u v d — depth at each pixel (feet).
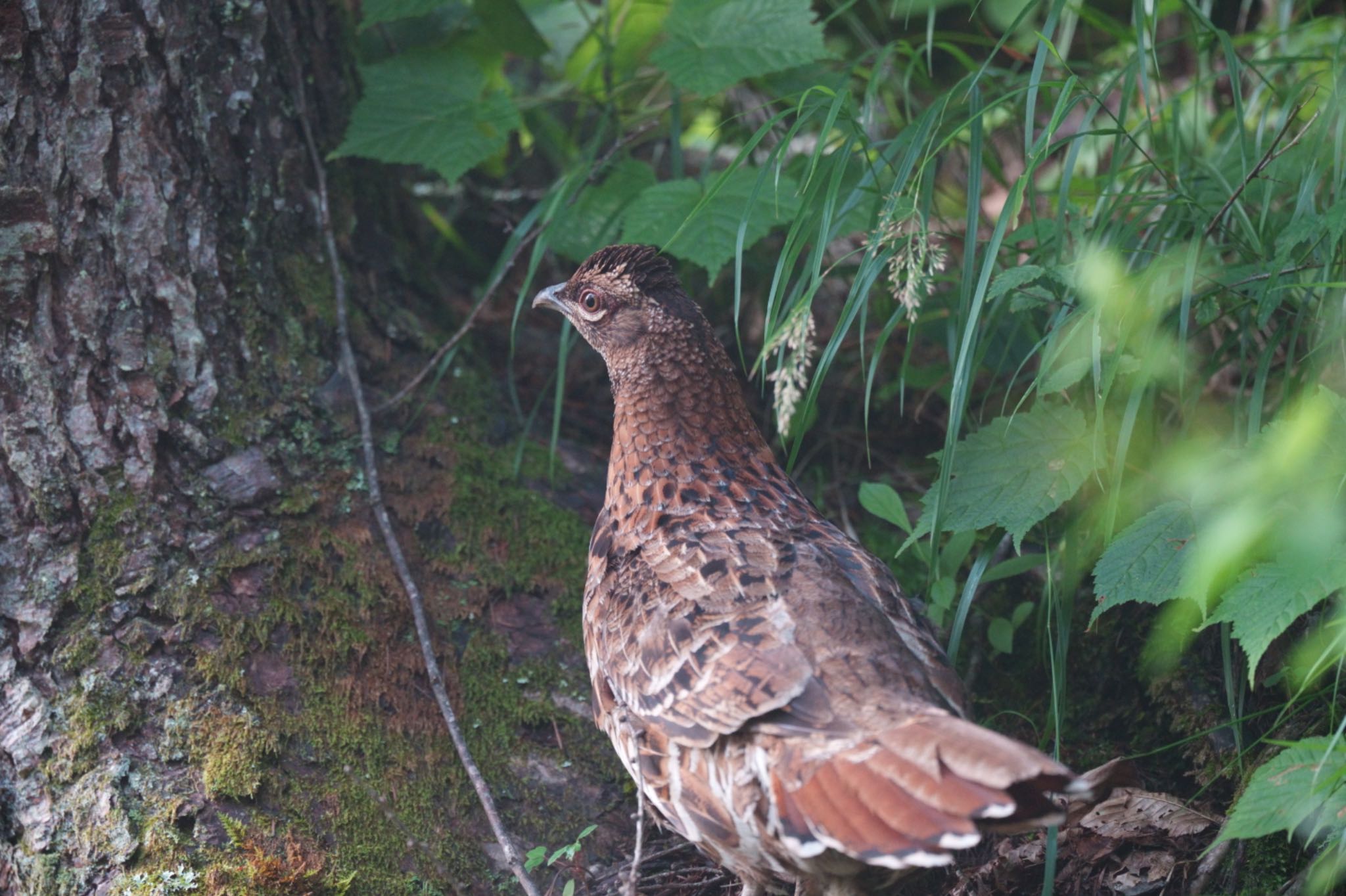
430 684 22.56
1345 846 16.61
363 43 30.76
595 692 19.56
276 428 23.81
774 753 15.98
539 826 21.58
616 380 21.54
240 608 22.03
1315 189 21.07
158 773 20.29
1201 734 19.43
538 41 30.60
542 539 25.38
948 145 21.02
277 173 24.95
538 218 28.96
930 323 27.02
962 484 20.30
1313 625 20.39
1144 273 20.36
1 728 20.59
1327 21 27.99
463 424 26.58
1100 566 18.22
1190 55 33.47
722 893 20.83
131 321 22.54
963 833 14.01
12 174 21.45
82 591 21.35
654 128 31.96
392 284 27.96
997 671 24.11
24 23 21.36
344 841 20.44
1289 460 16.14
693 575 18.39
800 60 25.49
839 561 18.98
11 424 21.44
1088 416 22.44
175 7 22.88
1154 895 19.39
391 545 23.54
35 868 19.74
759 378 30.35
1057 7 20.52
